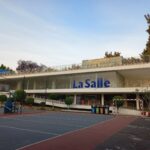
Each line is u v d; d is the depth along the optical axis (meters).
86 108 45.09
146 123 21.58
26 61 82.62
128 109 39.91
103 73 47.19
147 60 42.50
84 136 12.06
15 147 8.41
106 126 17.83
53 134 12.35
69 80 54.41
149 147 9.42
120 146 9.47
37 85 61.94
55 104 49.47
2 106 45.59
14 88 68.31
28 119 21.58
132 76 48.22
